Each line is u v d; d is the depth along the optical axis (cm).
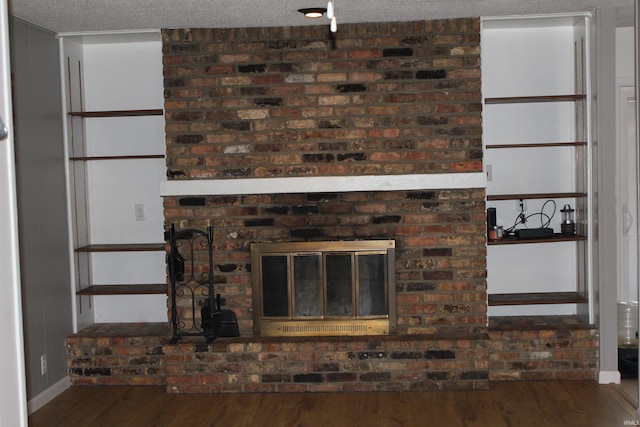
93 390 480
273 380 468
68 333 493
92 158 500
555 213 513
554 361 471
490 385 468
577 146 498
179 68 470
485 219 467
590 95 465
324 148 469
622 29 533
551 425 392
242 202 473
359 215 471
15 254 133
